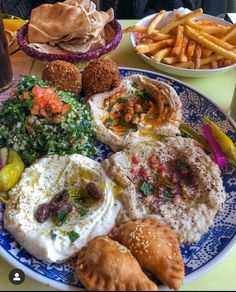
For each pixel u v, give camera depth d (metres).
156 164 0.29
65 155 0.28
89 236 0.24
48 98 0.28
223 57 0.37
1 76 0.34
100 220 0.25
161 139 0.31
